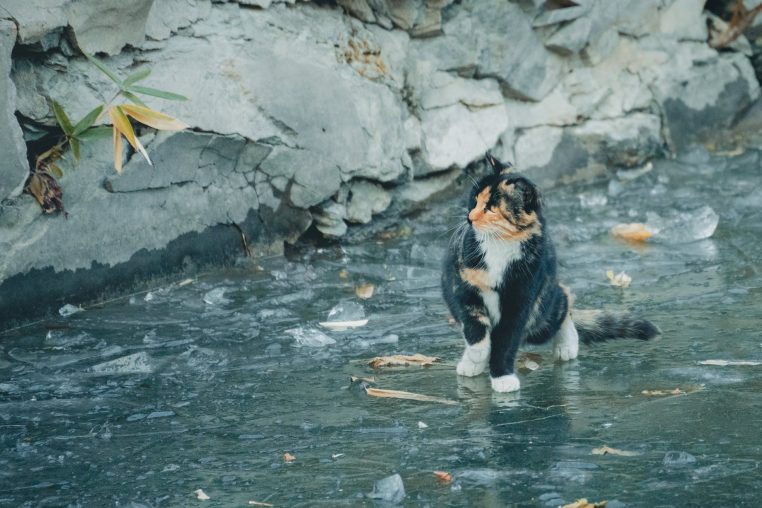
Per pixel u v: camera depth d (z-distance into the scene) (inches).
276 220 352.8
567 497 173.5
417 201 396.8
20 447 201.8
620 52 479.2
